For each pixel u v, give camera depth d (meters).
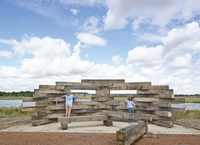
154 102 8.94
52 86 9.18
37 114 7.95
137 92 9.73
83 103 9.80
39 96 8.40
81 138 5.38
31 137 5.50
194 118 11.33
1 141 4.98
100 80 10.64
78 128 7.37
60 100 9.37
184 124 8.74
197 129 7.41
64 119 7.09
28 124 8.55
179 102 7.76
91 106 9.99
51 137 5.52
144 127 5.77
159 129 7.36
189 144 4.77
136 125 4.89
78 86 10.08
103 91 10.49
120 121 9.63
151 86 9.16
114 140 5.11
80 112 9.82
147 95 9.40
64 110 9.70
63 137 5.52
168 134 6.18
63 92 9.64
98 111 10.20
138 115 6.38
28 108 7.88
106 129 7.13
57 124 8.54
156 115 8.66
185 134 6.18
